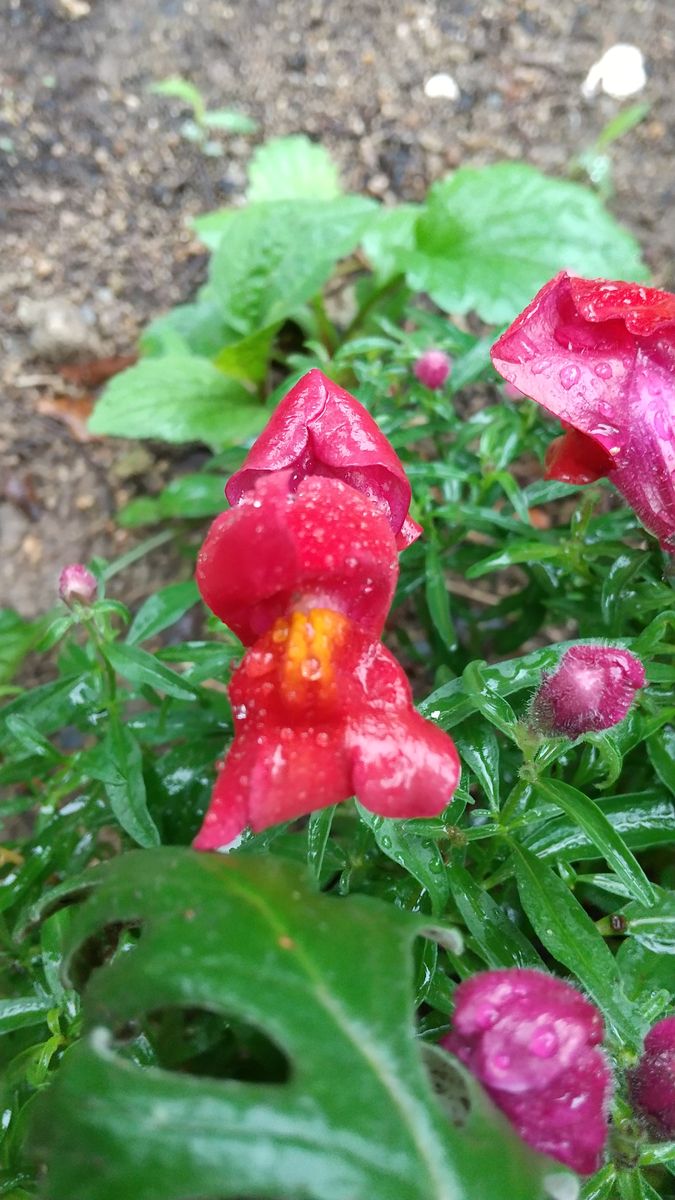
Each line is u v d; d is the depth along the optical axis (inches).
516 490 4.2
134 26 8.1
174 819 4.2
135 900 2.4
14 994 3.8
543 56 8.2
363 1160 1.9
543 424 4.7
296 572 2.6
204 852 2.6
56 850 4.0
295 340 7.3
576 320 3.0
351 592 2.7
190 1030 3.3
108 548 6.9
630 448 3.1
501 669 3.3
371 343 4.8
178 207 7.8
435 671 5.3
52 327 7.2
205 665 3.9
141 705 5.9
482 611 5.8
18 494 7.0
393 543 2.7
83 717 4.2
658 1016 3.1
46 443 7.2
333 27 8.2
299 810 2.4
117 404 6.4
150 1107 2.0
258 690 2.6
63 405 7.3
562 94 8.1
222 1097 2.0
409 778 2.4
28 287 7.5
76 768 3.7
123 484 7.1
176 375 6.6
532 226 6.4
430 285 6.2
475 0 8.3
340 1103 2.0
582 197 6.5
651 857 4.1
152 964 2.2
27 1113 3.1
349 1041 2.1
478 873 3.5
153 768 4.3
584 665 2.9
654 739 3.7
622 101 8.1
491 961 3.2
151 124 7.9
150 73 8.0
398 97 8.1
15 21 8.0
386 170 7.9
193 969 2.2
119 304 7.5
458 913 3.6
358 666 2.7
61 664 4.8
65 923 3.3
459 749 3.4
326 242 6.2
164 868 2.5
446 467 4.3
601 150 7.9
